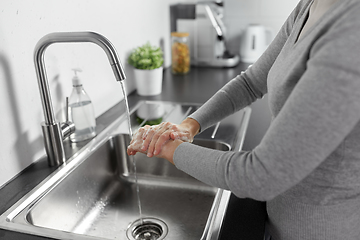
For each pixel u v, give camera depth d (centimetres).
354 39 45
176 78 180
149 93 152
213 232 68
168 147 70
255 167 53
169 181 111
